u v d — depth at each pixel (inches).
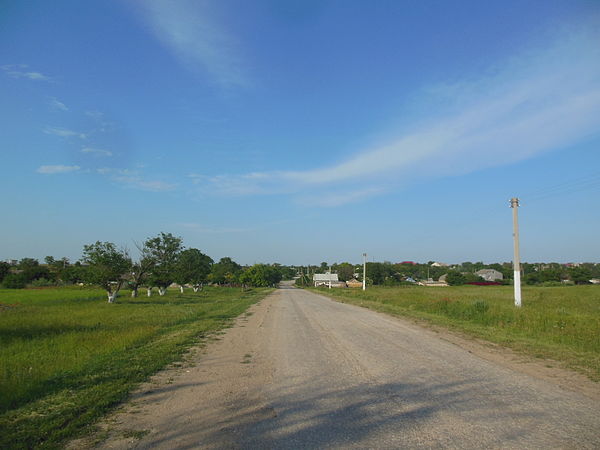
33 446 176.7
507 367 327.3
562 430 188.4
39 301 1215.6
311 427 196.5
